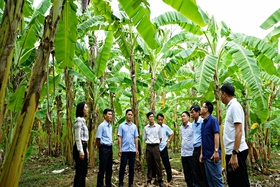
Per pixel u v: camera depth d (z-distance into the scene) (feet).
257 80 13.70
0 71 6.11
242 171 10.03
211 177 12.80
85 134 14.42
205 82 14.55
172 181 19.66
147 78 30.60
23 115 6.54
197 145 15.06
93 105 24.31
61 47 11.87
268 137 28.81
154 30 11.88
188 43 24.03
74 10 10.42
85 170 14.21
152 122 18.95
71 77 24.82
